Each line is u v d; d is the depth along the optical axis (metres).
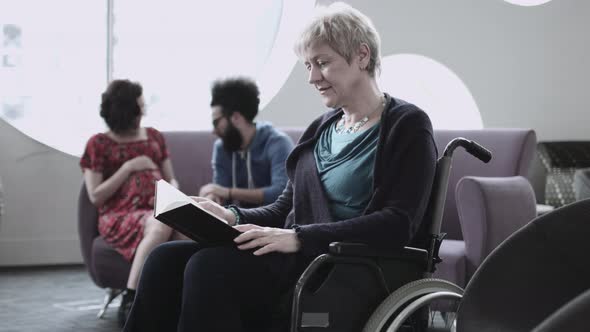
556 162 5.98
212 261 1.92
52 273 5.27
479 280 1.82
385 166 2.09
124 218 3.83
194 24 14.70
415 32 6.05
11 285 4.86
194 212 1.93
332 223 2.00
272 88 5.88
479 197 3.46
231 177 3.78
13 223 5.49
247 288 1.94
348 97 2.20
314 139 2.33
